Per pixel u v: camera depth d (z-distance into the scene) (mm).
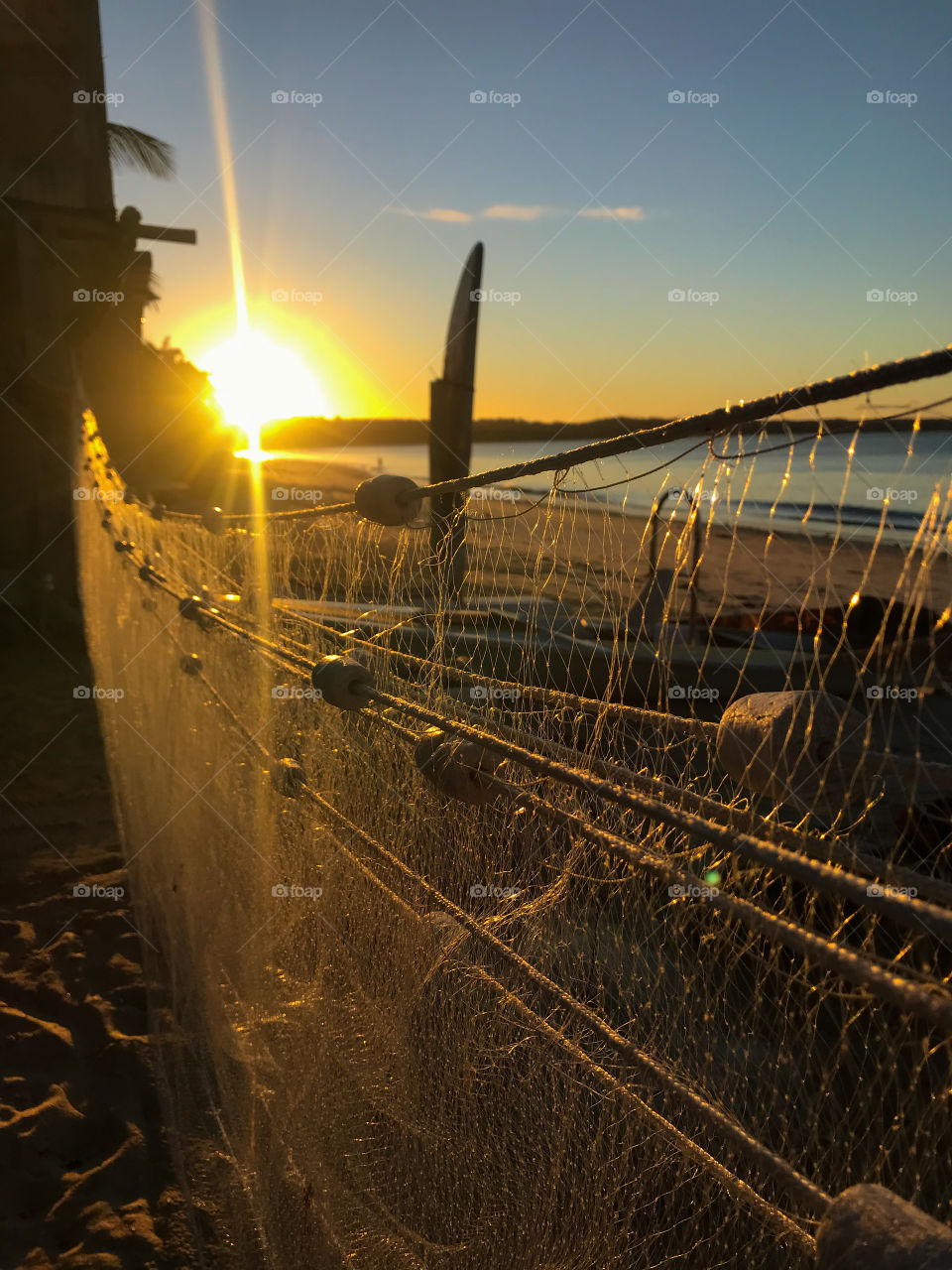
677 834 1187
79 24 14102
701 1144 1199
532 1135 1365
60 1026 3764
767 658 5273
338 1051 2049
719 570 9969
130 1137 3047
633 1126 1202
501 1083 1433
